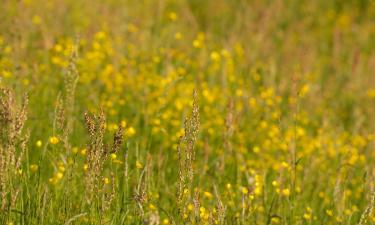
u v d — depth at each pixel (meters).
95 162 7.21
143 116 10.89
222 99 11.94
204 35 15.71
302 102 13.22
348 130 13.31
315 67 15.87
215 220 7.42
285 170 10.05
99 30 13.24
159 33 14.91
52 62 11.84
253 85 13.29
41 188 8.03
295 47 16.25
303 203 9.15
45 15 13.96
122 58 12.43
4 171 6.94
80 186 8.12
